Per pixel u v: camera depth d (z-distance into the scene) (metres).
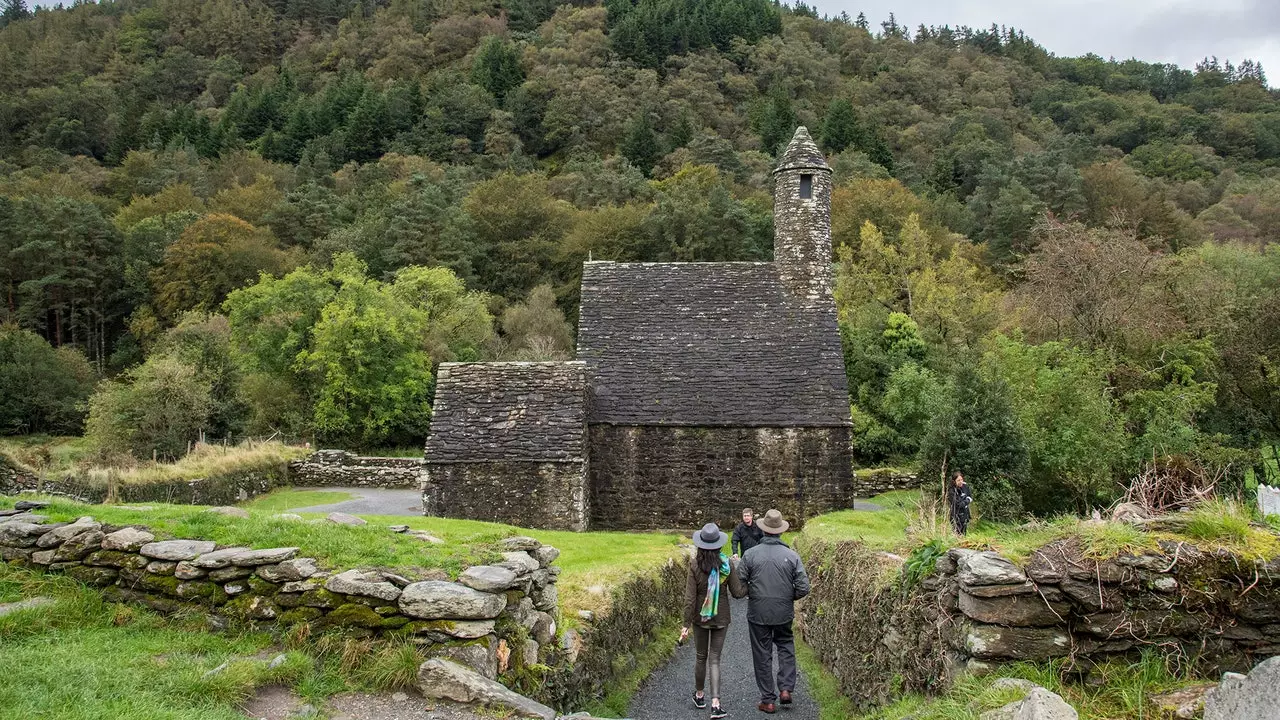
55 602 7.42
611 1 119.00
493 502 19.06
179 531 8.25
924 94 104.06
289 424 38.34
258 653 6.65
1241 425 25.64
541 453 19.16
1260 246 49.47
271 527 8.41
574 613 9.66
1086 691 5.22
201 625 7.18
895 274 47.28
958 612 6.08
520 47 111.38
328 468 29.12
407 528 9.39
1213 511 6.03
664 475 20.89
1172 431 21.12
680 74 102.06
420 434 40.00
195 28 128.62
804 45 115.38
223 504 22.94
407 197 65.38
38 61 112.25
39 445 37.75
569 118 91.69
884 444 34.75
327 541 7.91
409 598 6.66
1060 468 19.47
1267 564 5.30
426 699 6.12
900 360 37.16
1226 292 28.95
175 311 56.59
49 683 5.70
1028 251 55.66
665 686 10.21
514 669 7.12
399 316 40.47
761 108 94.56
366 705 6.01
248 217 69.12
